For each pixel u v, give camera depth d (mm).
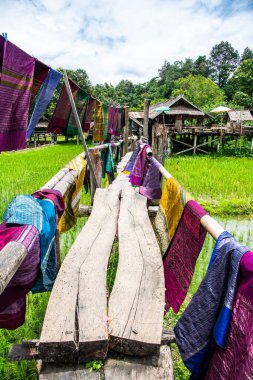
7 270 1306
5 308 1664
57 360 1502
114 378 1421
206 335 1377
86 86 39438
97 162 5047
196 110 27625
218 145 23391
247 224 7004
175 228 2473
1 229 1824
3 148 1708
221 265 1348
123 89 77688
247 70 57531
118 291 1968
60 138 42375
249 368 1053
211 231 1659
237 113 29641
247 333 1114
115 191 4703
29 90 1849
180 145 26844
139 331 1579
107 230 3139
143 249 2639
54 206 2262
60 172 3363
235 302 1224
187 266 2203
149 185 4520
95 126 5090
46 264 1981
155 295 1934
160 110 22359
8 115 1716
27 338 2789
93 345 1487
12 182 9734
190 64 82938
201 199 8719
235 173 12789
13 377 2461
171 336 1830
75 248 2635
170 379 1438
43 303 3342
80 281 2082
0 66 1584
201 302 1426
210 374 1302
